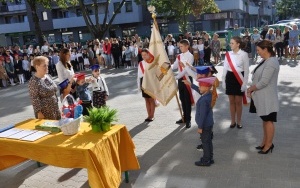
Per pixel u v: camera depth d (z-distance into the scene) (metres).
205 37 16.06
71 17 40.59
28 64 15.52
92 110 4.21
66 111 4.40
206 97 4.61
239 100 6.15
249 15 48.78
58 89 5.37
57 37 42.34
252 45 16.11
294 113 7.03
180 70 6.46
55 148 3.72
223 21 37.72
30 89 4.72
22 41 43.16
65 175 4.94
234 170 4.66
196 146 5.64
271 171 4.55
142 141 6.07
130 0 38.62
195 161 5.05
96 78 6.24
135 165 4.38
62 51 5.89
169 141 5.97
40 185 4.70
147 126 6.95
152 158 5.28
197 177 4.54
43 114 4.83
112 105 9.07
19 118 8.68
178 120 7.08
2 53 15.41
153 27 6.57
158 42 6.55
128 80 13.07
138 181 4.55
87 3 39.44
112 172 3.89
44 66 4.70
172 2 25.55
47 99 4.83
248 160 4.94
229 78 6.06
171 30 38.66
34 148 3.89
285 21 34.28
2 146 4.18
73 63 17.73
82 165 3.66
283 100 8.13
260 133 6.02
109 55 17.27
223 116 7.20
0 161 4.59
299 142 5.48
